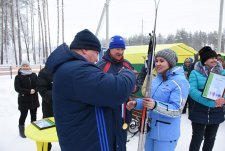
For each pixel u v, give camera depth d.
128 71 1.44
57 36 28.33
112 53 2.42
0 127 5.07
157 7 1.77
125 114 2.05
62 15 28.09
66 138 1.39
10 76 13.92
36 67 21.20
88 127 1.36
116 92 1.30
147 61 1.96
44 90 3.74
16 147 4.04
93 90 1.26
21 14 31.67
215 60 2.84
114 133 1.48
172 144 2.32
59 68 1.35
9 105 6.89
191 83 2.89
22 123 4.45
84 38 1.41
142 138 1.99
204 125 2.89
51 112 3.85
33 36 32.31
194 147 2.95
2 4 27.12
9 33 30.41
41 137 2.64
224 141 4.19
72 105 1.34
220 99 2.69
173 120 2.27
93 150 1.37
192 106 2.90
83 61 1.35
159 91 2.25
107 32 5.47
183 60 6.96
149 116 2.31
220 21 8.44
